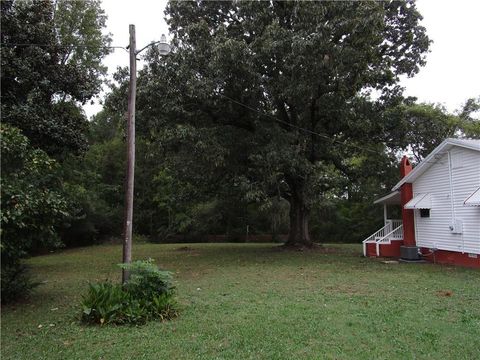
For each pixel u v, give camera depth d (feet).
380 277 40.91
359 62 54.75
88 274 46.14
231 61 53.57
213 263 54.85
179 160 59.11
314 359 17.13
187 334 20.85
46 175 33.50
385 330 21.44
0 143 26.78
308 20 53.47
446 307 26.94
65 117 51.03
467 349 18.42
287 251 70.54
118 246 98.68
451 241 53.26
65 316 25.49
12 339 20.79
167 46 30.12
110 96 62.03
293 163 56.80
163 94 55.52
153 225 129.08
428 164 56.90
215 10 66.03
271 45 53.83
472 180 49.80
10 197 25.94
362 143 74.02
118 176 129.08
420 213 59.72
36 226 28.58
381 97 69.21
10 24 44.34
